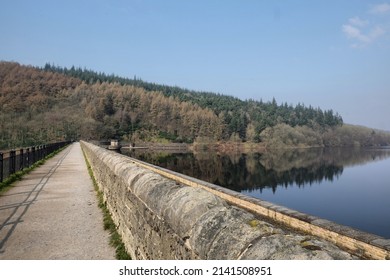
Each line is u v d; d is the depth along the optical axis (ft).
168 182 13.50
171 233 10.37
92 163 52.29
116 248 18.57
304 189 137.59
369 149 390.21
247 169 191.31
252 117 431.43
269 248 6.66
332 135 421.18
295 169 198.90
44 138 257.34
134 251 15.66
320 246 6.57
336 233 16.89
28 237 20.53
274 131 377.91
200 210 9.27
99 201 30.78
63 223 23.72
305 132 396.57
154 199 12.42
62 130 332.80
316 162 236.84
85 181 44.42
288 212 21.15
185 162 218.18
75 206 29.25
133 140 399.44
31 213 26.48
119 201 20.68
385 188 141.79
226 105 510.99
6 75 494.18
